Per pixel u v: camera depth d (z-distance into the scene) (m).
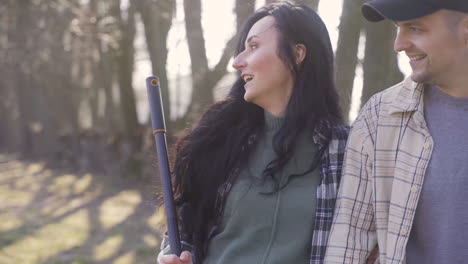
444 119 1.65
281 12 1.88
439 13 1.54
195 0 8.05
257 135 1.96
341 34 4.76
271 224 1.82
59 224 8.06
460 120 1.62
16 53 11.55
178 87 10.72
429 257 1.66
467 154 1.59
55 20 10.57
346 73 4.75
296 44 1.88
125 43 11.90
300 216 1.80
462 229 1.59
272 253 1.79
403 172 1.69
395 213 1.70
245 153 1.94
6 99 20.52
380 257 1.74
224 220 1.92
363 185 1.79
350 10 4.72
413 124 1.71
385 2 1.57
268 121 1.93
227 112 2.01
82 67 15.98
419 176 1.66
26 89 18.17
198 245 1.97
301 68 1.89
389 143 1.74
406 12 1.54
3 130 21.14
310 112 1.88
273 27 1.88
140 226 7.91
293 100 1.87
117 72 12.73
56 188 11.71
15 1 10.21
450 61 1.57
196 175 2.01
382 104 1.77
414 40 1.59
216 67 7.73
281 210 1.81
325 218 1.79
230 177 1.93
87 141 14.19
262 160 1.91
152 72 10.14
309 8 1.92
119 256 6.34
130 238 7.19
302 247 1.79
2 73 17.59
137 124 12.85
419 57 1.60
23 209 9.32
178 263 1.82
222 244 1.90
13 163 16.53
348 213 1.78
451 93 1.63
